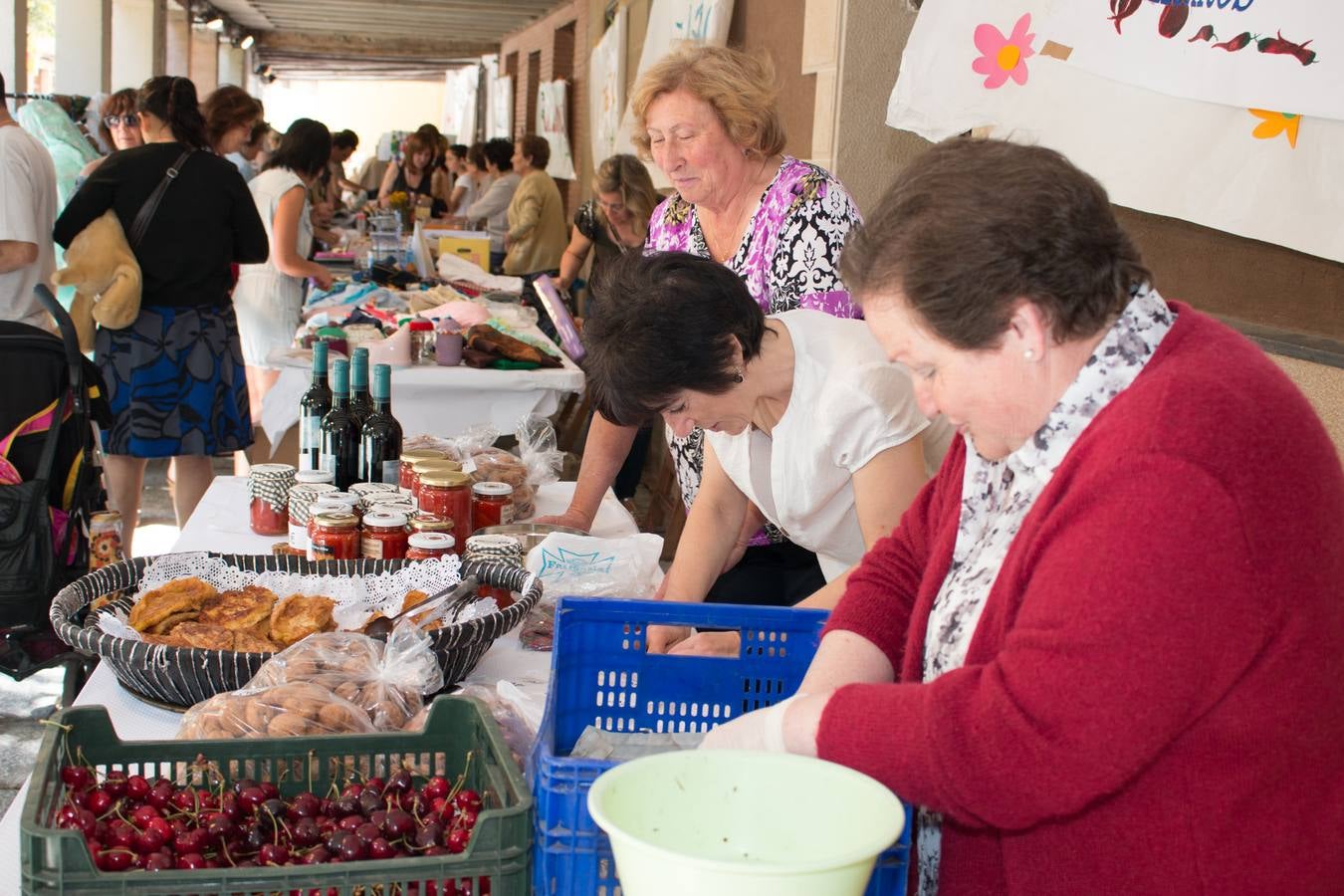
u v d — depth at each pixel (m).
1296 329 2.58
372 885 1.01
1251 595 0.88
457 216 11.72
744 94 2.34
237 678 1.52
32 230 3.51
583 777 1.01
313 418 2.49
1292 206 2.45
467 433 2.98
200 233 4.01
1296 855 0.96
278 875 0.98
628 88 8.30
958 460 1.25
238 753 1.21
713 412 1.65
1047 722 0.89
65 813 1.05
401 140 16.45
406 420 3.78
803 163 2.38
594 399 1.65
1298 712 0.92
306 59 23.83
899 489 1.68
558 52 13.05
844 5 3.90
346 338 3.94
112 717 1.56
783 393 1.70
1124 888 0.99
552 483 2.97
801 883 0.80
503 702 1.42
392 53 20.22
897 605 1.29
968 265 0.92
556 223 8.25
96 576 1.79
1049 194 0.92
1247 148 2.53
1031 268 0.92
